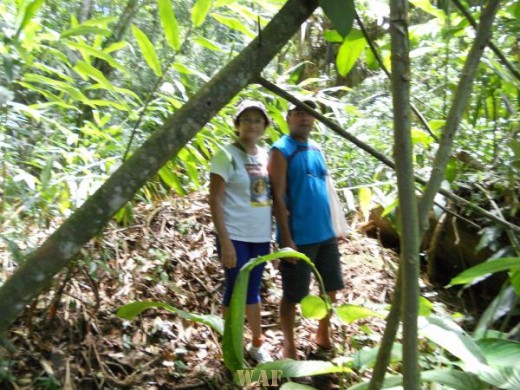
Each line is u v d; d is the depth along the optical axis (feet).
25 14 5.37
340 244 13.38
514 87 7.53
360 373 6.93
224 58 15.39
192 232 12.13
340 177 13.67
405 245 3.23
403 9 3.43
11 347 3.33
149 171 3.35
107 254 9.56
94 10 16.38
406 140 3.31
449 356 7.62
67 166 9.29
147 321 9.46
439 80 12.27
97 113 9.41
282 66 16.87
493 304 6.97
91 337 8.69
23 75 7.35
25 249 8.59
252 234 8.75
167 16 5.50
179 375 8.59
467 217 11.23
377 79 15.23
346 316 6.27
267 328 10.36
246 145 8.86
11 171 8.41
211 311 10.21
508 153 10.45
